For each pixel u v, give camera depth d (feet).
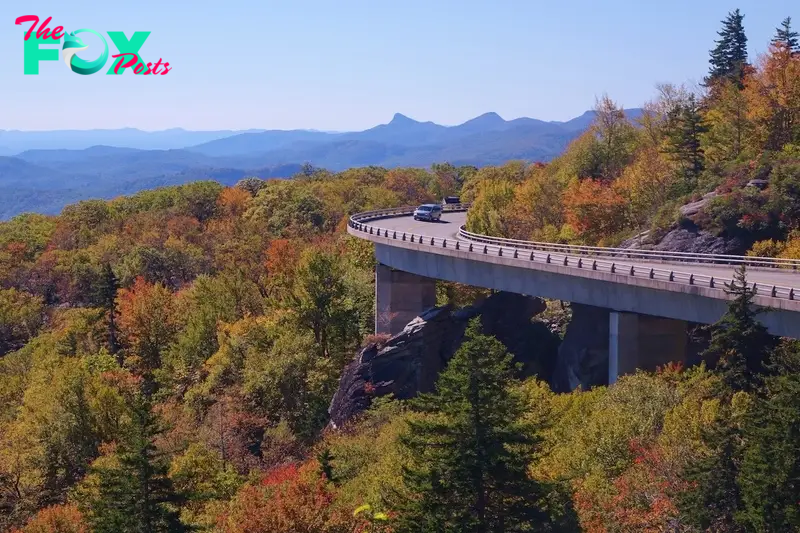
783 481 74.18
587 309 174.60
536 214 275.39
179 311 274.98
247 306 278.67
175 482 108.78
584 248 183.01
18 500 153.38
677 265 168.14
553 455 98.17
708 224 189.37
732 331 99.09
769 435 76.28
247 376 189.78
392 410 157.58
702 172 230.89
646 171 242.17
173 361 231.30
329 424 182.39
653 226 205.05
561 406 114.42
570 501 81.05
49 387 182.09
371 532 85.71
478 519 75.00
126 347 273.13
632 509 82.23
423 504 76.59
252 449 171.12
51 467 163.84
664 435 92.58
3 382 232.94
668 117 280.10
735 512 76.84
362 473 109.60
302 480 91.40
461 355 75.00
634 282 144.97
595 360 165.99
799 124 227.61
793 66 232.53
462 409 74.18
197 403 197.57
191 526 89.45
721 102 268.21
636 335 150.82
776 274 150.71
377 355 186.91
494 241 213.05
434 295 235.81
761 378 93.04
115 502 87.76
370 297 263.90
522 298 204.44
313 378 191.01
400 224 281.54
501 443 74.84
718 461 78.84
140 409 92.63
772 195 182.50
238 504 96.94
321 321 229.86
